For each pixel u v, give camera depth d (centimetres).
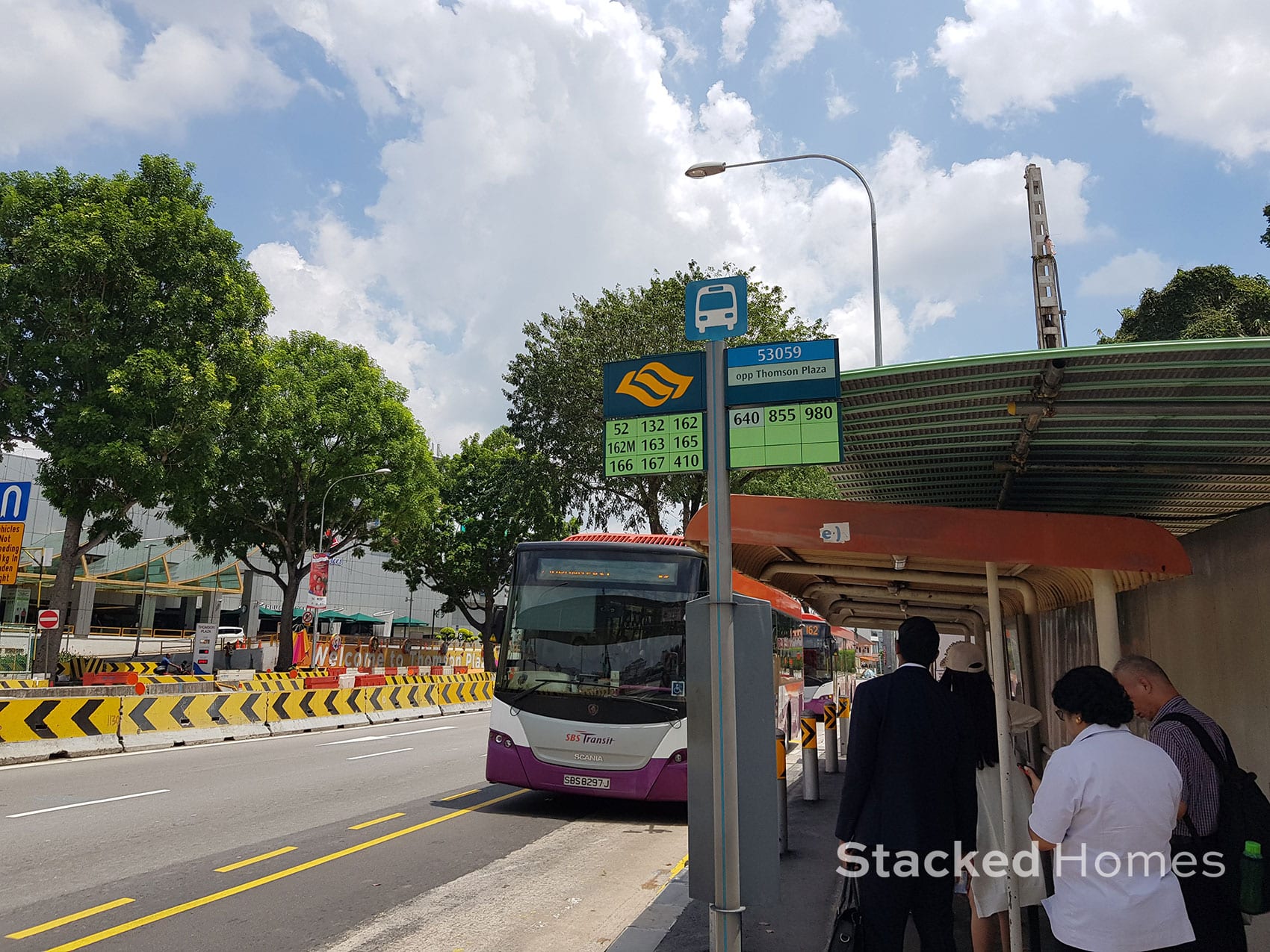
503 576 5012
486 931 611
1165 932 302
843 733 2242
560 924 629
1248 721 504
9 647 2898
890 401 456
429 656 5131
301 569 3825
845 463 595
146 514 5553
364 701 2338
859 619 1225
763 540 489
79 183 2481
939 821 398
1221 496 590
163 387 2403
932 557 475
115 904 656
